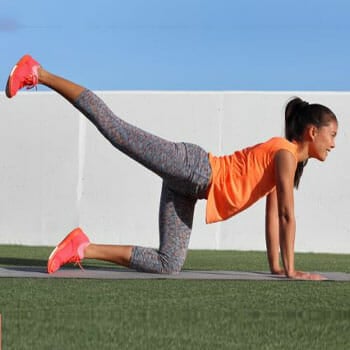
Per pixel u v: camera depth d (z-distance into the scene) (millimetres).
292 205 4754
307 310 3299
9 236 9445
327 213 8953
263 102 9031
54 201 9359
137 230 9219
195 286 4246
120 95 9219
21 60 4828
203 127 9117
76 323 2936
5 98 9422
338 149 8922
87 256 4930
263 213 9031
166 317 3078
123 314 3139
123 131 4762
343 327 2912
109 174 9266
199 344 2604
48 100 9359
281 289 4148
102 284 4297
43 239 9383
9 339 2658
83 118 9312
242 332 2803
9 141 9430
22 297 3684
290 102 5016
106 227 9273
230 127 9086
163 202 4977
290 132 4973
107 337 2695
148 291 3969
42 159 9383
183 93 9133
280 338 2709
